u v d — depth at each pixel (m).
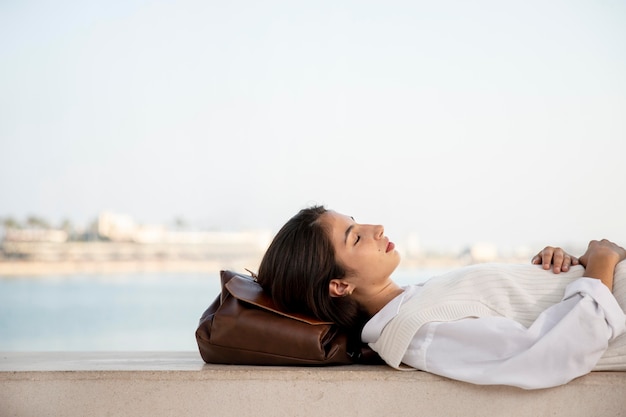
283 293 1.77
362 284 1.81
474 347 1.62
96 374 1.62
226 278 1.83
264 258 1.83
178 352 2.17
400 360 1.65
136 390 1.62
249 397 1.61
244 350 1.69
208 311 1.85
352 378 1.62
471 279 1.77
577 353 1.55
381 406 1.62
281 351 1.67
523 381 1.56
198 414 1.62
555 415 1.61
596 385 1.61
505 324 1.62
